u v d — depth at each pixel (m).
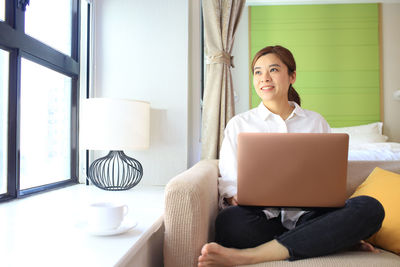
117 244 0.82
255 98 3.55
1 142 1.31
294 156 1.00
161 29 1.86
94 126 1.46
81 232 0.92
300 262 0.95
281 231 1.20
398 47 3.59
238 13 2.14
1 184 1.31
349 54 3.59
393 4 3.59
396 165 1.59
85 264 0.69
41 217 1.07
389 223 1.15
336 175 1.00
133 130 1.50
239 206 1.14
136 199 1.41
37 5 1.50
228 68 2.05
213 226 1.24
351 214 1.00
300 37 3.60
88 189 1.65
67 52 1.79
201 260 0.94
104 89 1.87
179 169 1.83
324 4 3.61
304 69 3.60
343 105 3.58
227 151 1.38
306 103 3.60
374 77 3.57
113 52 1.87
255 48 3.60
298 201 1.02
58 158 1.73
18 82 1.31
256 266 0.93
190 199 0.98
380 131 3.44
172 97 1.85
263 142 1.01
